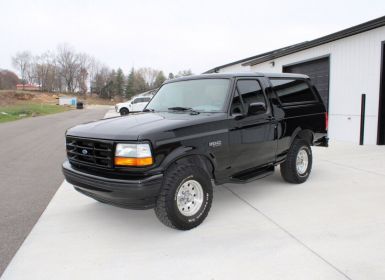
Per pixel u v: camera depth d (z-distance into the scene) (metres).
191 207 4.23
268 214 4.67
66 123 21.70
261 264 3.36
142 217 4.68
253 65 18.58
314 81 13.41
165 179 3.91
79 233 4.19
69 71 125.12
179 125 4.05
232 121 4.63
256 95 5.20
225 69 26.02
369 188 5.84
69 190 6.06
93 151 4.06
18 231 4.28
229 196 5.51
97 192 3.96
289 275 3.16
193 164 4.14
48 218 4.70
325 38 12.05
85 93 126.31
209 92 4.95
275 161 5.60
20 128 18.00
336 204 5.03
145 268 3.35
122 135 3.82
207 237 3.99
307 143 6.25
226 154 4.57
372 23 10.14
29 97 69.56
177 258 3.52
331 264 3.33
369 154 9.02
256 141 5.04
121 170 3.80
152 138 3.76
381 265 3.30
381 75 10.28
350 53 11.38
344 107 11.77
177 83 5.53
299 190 5.77
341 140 11.88
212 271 3.26
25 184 6.54
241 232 4.11
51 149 10.83
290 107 5.82
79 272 3.30
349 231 4.07
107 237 4.06
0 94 65.00
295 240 3.86
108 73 125.88
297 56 14.27
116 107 36.06
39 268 3.38
